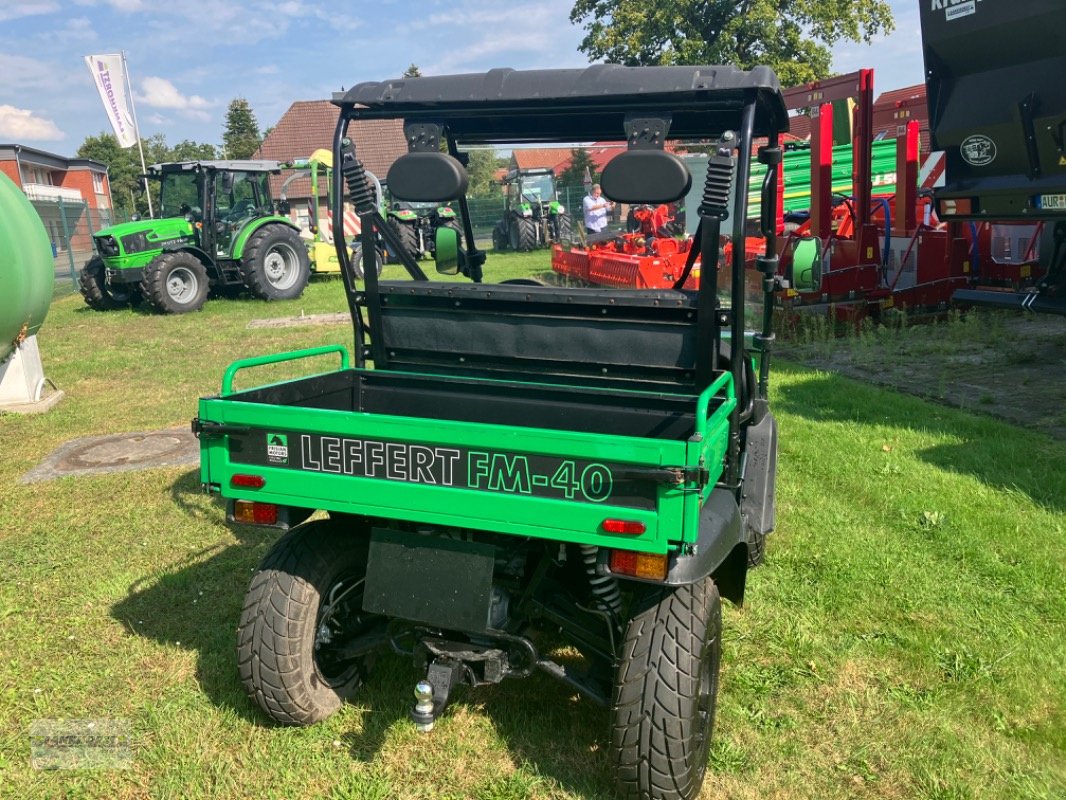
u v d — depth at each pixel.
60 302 16.61
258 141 80.06
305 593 2.88
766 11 29.05
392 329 3.52
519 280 3.75
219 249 14.88
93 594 4.08
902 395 7.08
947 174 7.68
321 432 2.67
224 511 5.13
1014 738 2.93
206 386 8.55
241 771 2.83
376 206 3.46
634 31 30.50
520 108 3.07
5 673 3.43
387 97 3.10
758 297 7.18
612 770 2.55
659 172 2.75
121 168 75.75
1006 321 9.83
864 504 4.87
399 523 2.90
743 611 3.75
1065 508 4.64
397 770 2.83
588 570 2.88
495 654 2.70
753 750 2.89
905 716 3.04
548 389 3.30
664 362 3.07
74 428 7.11
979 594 3.83
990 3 6.54
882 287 9.84
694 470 2.24
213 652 3.55
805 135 15.19
